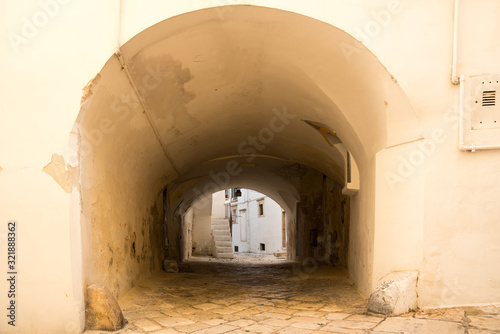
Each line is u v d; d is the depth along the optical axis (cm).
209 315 427
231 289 634
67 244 346
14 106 354
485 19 392
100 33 365
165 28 375
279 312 438
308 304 482
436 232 388
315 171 1132
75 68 362
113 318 355
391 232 418
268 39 425
